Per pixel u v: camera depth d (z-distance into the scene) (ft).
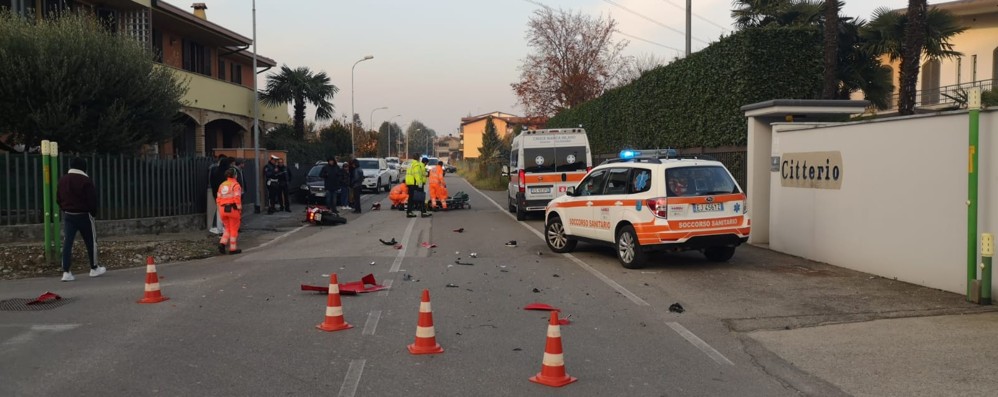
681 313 25.18
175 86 53.98
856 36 67.26
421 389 16.99
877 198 31.71
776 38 47.78
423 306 20.22
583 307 26.30
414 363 19.16
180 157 54.19
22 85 43.78
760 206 43.91
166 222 51.55
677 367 18.84
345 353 20.15
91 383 17.42
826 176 35.53
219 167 52.34
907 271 29.94
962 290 27.04
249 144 107.96
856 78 66.13
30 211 44.27
